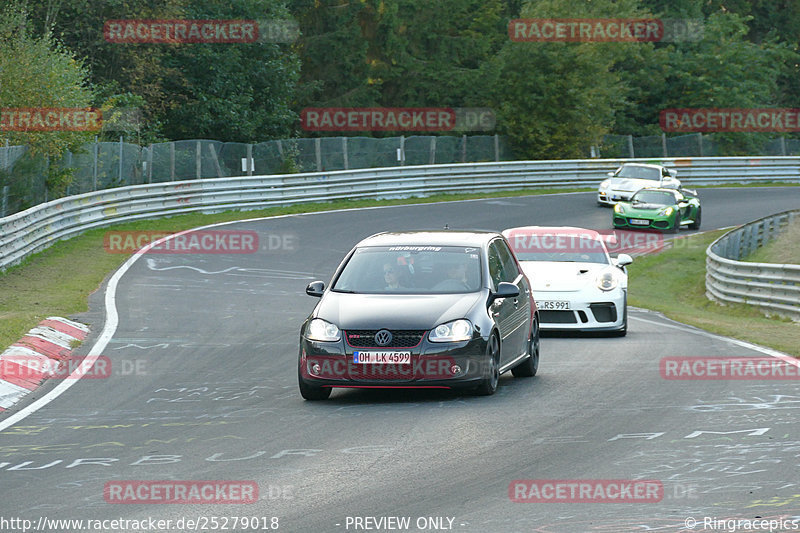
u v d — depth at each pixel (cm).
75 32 15350
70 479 2706
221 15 17250
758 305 7731
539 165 16600
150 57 16262
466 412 3512
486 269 4056
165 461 2891
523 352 4250
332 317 3788
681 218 12606
